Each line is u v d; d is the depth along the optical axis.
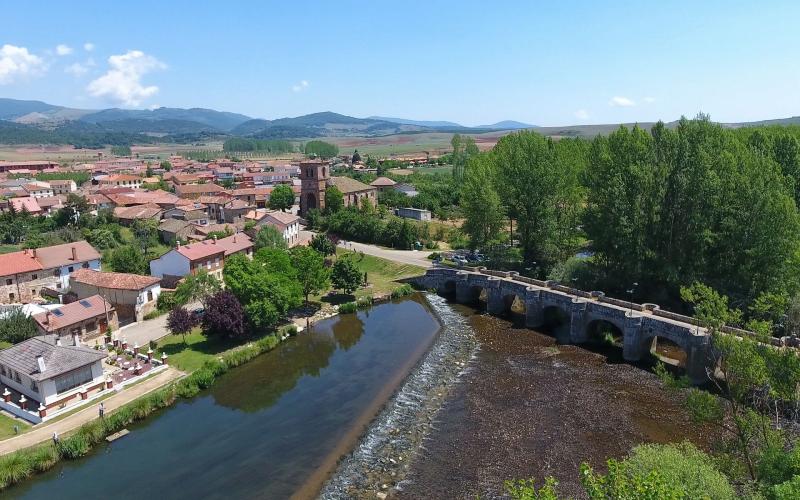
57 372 54.38
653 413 53.00
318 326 83.62
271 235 112.19
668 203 76.00
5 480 43.81
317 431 52.34
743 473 34.72
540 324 80.81
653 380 60.62
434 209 168.38
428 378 63.50
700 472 30.81
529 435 49.78
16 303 84.69
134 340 73.62
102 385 58.88
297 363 69.56
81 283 83.75
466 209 109.94
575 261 89.06
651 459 31.89
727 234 71.44
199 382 61.72
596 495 24.27
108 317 75.19
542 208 100.62
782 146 92.19
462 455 47.16
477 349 72.31
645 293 80.19
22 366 55.31
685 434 48.94
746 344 33.84
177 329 69.88
